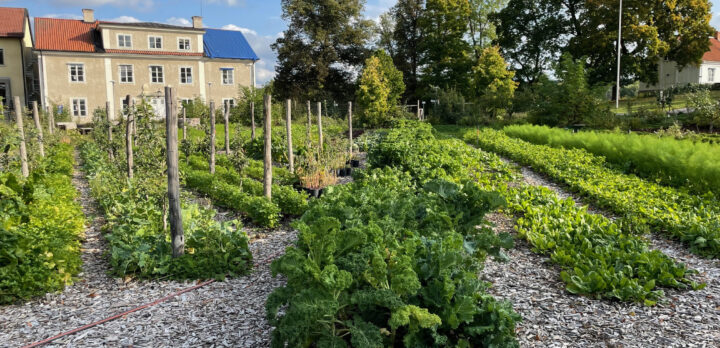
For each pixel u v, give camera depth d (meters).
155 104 39.31
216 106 41.72
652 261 5.64
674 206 8.62
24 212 7.07
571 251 6.14
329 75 47.28
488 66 36.09
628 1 34.22
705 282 5.55
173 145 6.00
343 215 5.61
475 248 5.29
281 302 3.82
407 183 10.05
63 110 32.88
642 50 35.53
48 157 15.27
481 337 3.81
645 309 4.86
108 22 37.00
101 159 15.08
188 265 5.92
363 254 4.07
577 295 5.18
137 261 5.96
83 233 7.92
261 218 8.41
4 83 37.81
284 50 44.94
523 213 8.78
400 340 3.88
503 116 34.56
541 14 41.00
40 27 37.09
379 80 34.00
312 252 4.10
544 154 15.86
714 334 4.34
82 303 5.25
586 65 38.44
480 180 11.44
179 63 40.06
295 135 21.80
